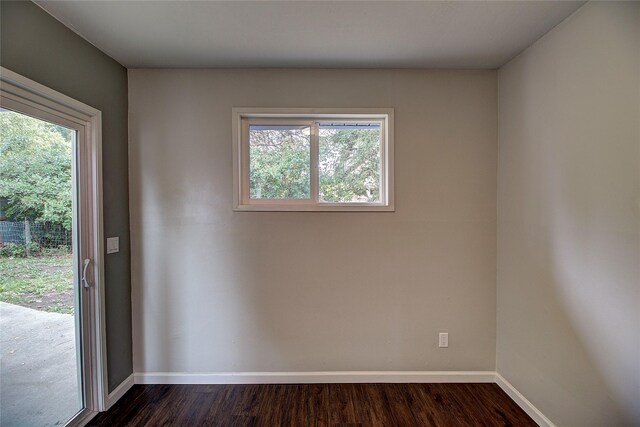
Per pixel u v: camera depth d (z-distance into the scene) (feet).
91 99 5.98
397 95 7.18
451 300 7.29
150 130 7.11
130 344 7.13
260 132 7.50
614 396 4.38
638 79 4.04
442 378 7.29
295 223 7.22
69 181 5.65
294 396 6.77
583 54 4.85
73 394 5.78
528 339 6.18
